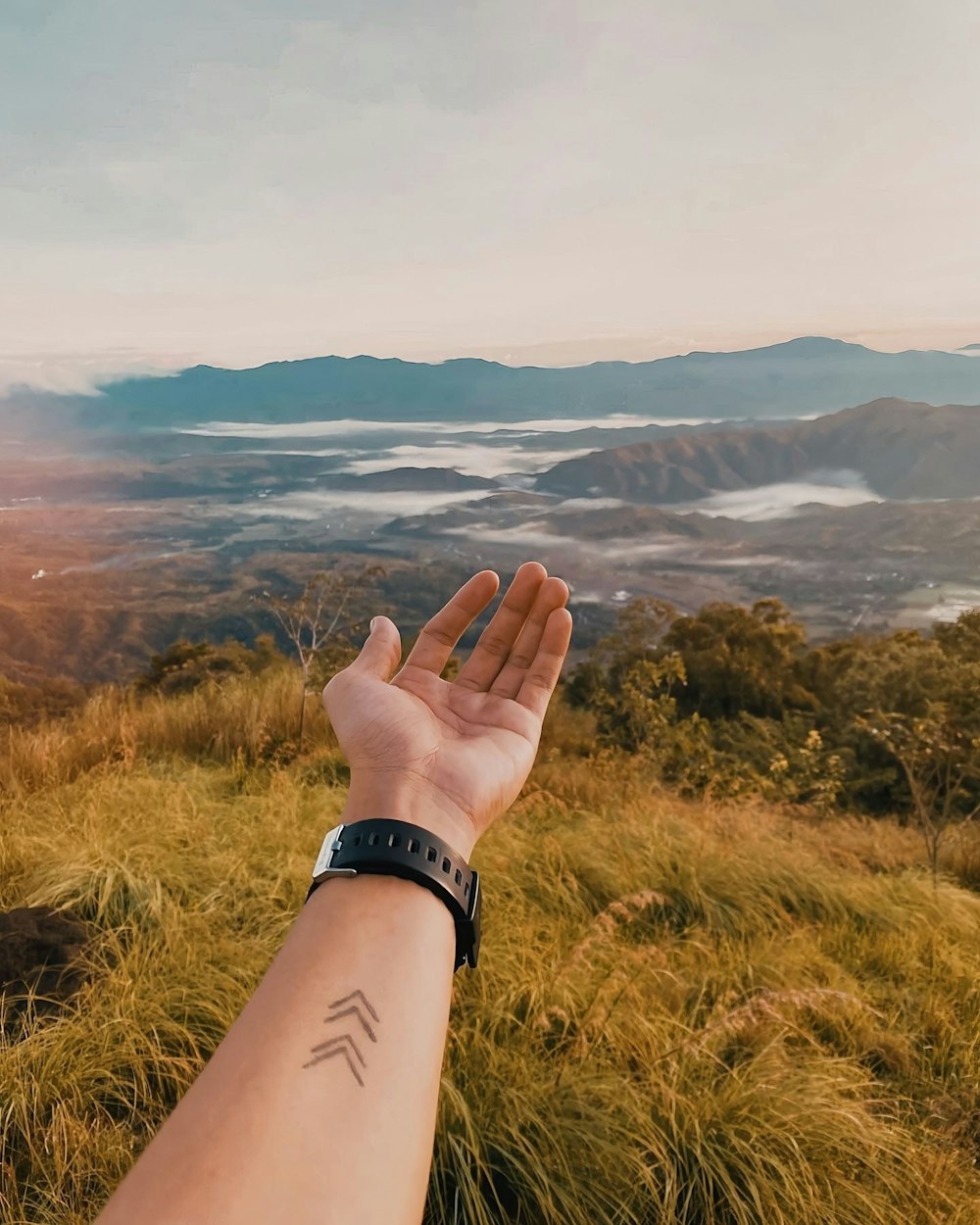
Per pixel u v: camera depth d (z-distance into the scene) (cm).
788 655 1995
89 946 271
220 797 520
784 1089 239
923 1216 206
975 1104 259
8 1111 195
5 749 554
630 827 520
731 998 279
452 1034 238
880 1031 304
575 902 392
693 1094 230
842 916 446
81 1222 169
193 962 273
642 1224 192
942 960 392
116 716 652
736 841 527
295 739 647
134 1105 207
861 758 1152
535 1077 228
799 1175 206
